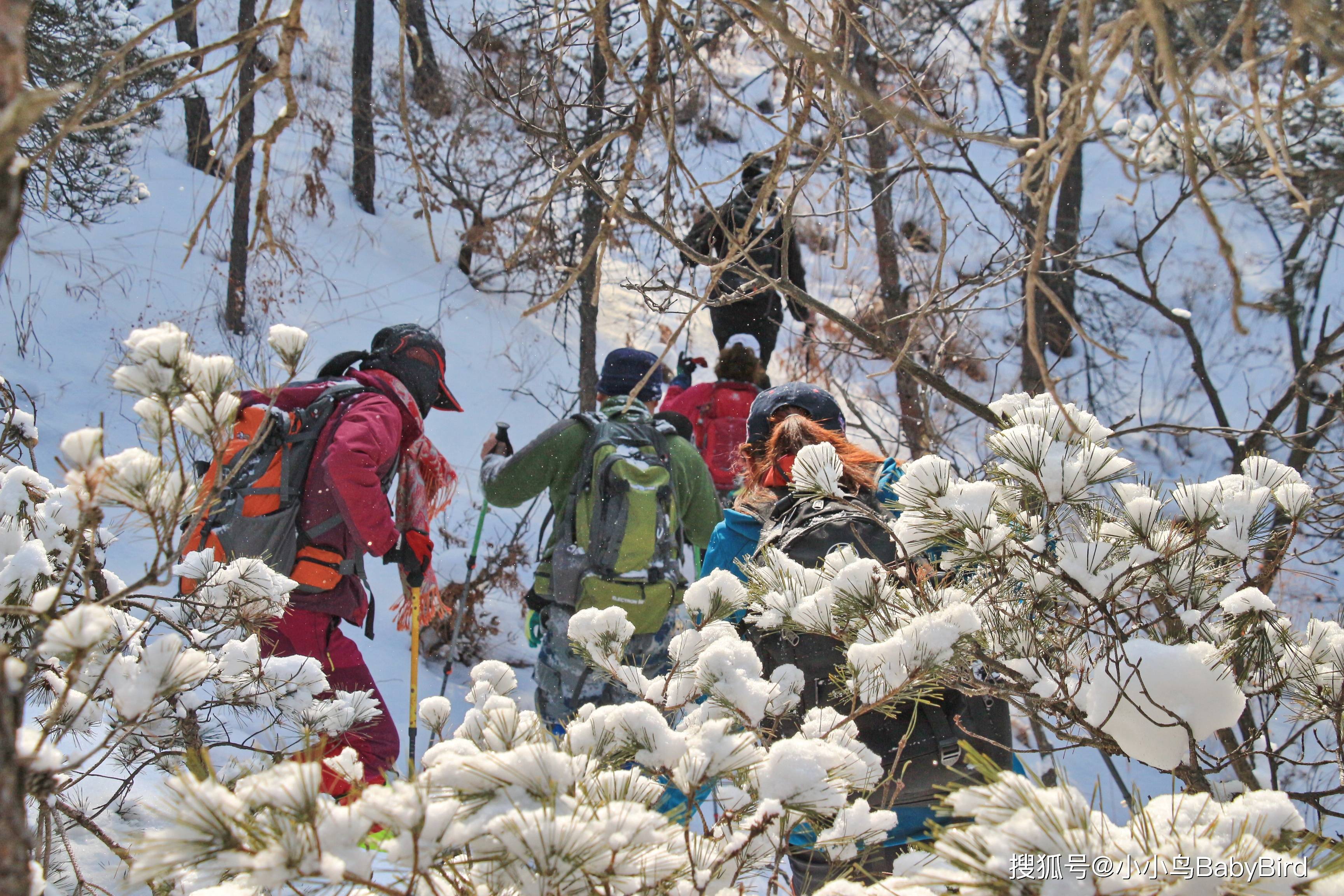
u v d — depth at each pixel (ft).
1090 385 25.07
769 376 26.48
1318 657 6.09
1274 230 20.57
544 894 3.84
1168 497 6.30
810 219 28.81
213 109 28.48
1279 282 32.17
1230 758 6.09
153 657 4.80
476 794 3.82
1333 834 7.68
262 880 3.29
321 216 28.02
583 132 16.02
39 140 16.87
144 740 7.12
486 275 26.81
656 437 12.64
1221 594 6.23
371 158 29.40
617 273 29.81
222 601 7.91
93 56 16.79
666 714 5.96
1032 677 5.99
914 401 19.54
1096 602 5.75
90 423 17.94
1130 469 5.94
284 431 10.40
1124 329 31.12
